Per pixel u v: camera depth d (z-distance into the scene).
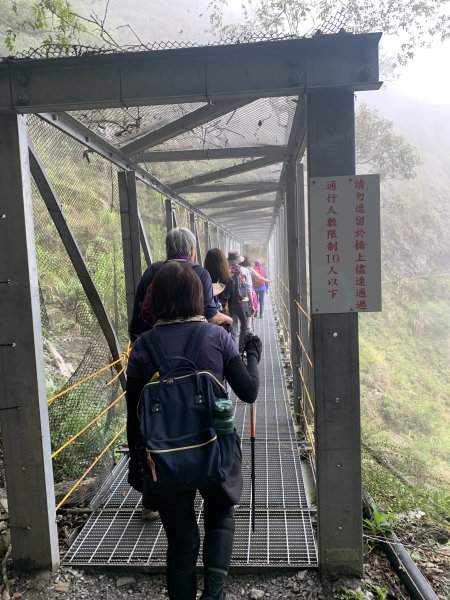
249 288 6.80
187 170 5.79
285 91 2.27
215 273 3.92
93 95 2.29
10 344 2.43
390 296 27.89
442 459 10.07
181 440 1.72
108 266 6.27
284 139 4.35
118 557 2.58
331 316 2.38
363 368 17.09
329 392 2.42
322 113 2.30
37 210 5.48
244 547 2.63
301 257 4.90
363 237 2.33
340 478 2.44
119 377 4.20
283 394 5.81
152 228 8.73
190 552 1.88
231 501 1.87
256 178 6.57
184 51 2.22
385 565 2.59
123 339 5.82
